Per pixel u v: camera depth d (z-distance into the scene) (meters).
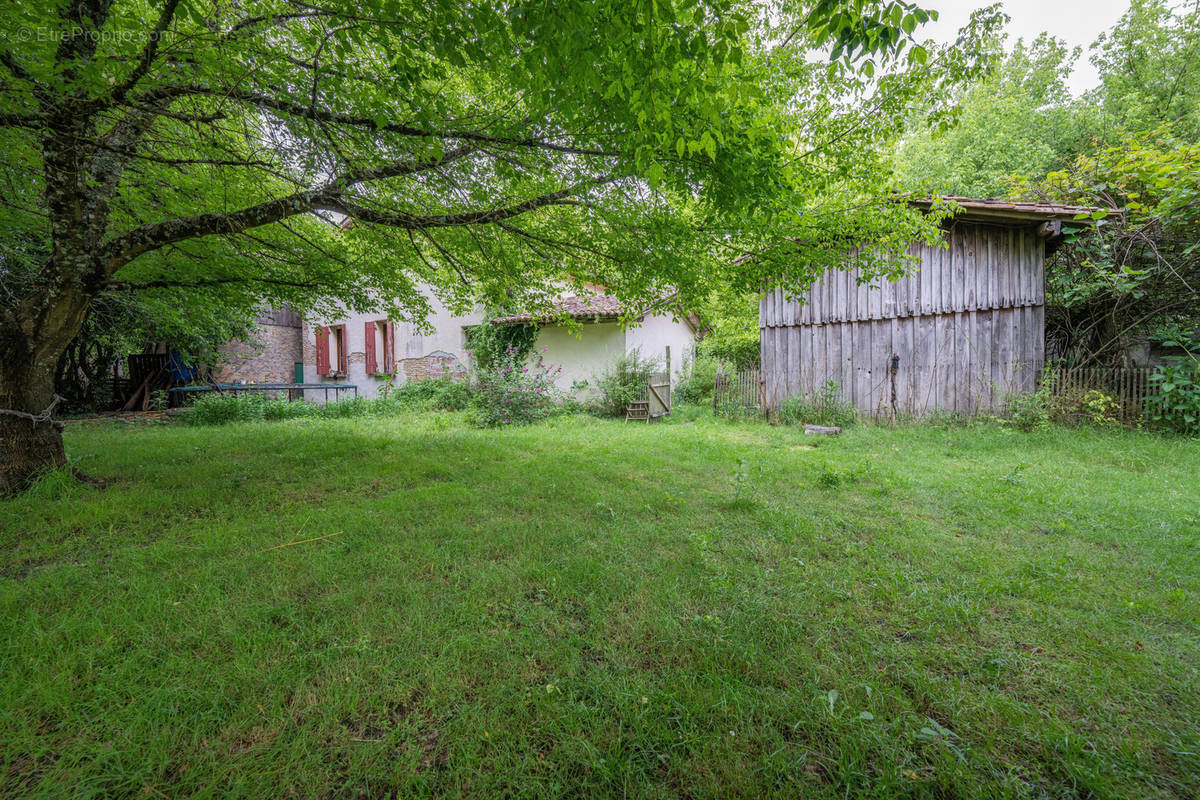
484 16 2.45
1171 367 7.07
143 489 4.51
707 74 2.67
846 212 5.03
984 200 7.78
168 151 4.29
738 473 4.35
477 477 5.16
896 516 3.84
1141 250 7.30
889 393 9.31
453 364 14.01
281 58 2.96
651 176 3.22
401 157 4.08
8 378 4.36
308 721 1.62
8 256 6.46
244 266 6.27
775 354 10.63
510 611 2.38
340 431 8.72
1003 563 2.93
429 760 1.51
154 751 1.50
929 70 4.12
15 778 1.42
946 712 1.70
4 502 4.01
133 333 11.14
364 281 7.11
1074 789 1.39
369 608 2.38
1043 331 8.02
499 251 5.84
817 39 2.52
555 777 1.44
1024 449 6.61
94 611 2.31
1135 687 1.82
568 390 12.98
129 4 3.28
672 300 6.22
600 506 4.07
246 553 3.06
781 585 2.65
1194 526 3.51
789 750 1.53
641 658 2.00
